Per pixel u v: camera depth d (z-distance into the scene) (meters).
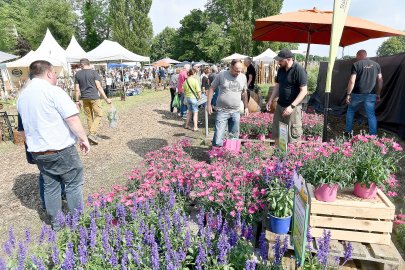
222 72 5.34
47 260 2.58
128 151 6.93
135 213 2.92
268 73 26.88
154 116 11.74
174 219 2.80
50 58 16.03
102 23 56.97
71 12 44.53
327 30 6.54
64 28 42.62
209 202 3.28
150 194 3.25
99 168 5.79
